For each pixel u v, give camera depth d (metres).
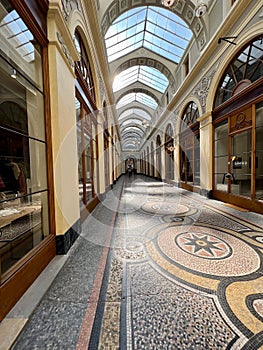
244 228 2.99
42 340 1.08
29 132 2.24
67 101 2.32
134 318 1.24
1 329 1.13
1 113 2.42
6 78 2.12
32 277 1.58
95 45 4.65
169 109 9.56
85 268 1.85
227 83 4.78
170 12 6.34
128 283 1.61
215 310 1.30
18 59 1.95
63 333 1.13
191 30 6.27
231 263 1.93
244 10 3.86
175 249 2.27
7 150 2.42
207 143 5.57
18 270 1.40
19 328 1.14
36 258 1.67
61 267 1.85
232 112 4.49
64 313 1.28
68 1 2.44
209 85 5.41
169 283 1.61
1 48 1.80
